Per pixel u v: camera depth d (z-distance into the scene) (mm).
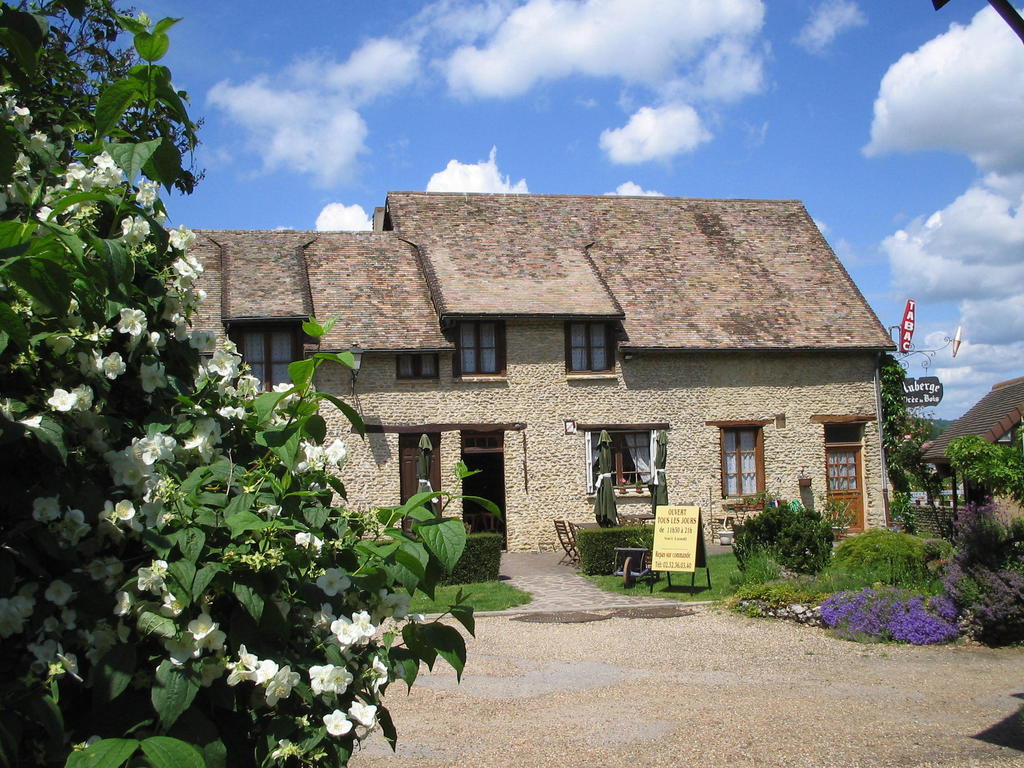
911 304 26297
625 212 24688
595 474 20375
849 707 7254
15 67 2775
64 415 2199
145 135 2939
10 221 2139
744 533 14078
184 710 2107
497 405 19906
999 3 4660
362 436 2834
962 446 16516
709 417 21203
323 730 2346
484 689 8094
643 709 7289
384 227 25969
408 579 2621
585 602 13023
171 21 2600
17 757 1941
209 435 2570
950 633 9930
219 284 19500
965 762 5781
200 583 2150
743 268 23672
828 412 21984
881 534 12742
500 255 21906
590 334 20734
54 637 2102
